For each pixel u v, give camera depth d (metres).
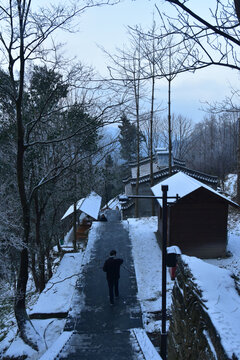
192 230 11.48
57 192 12.22
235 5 2.80
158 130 44.12
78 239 20.45
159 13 3.16
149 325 7.37
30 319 8.49
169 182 14.13
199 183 11.91
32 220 12.46
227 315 3.21
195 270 4.35
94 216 18.48
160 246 12.80
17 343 7.21
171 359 5.32
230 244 12.62
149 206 25.14
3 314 12.02
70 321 7.28
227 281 4.05
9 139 9.94
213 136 47.91
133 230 15.16
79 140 10.14
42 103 9.71
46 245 13.40
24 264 7.86
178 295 4.98
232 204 11.16
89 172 12.16
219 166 38.78
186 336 4.25
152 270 10.81
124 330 6.77
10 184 10.75
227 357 2.57
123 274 10.14
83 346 5.93
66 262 12.73
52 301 9.28
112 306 8.03
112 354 5.49
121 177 35.56
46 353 5.41
